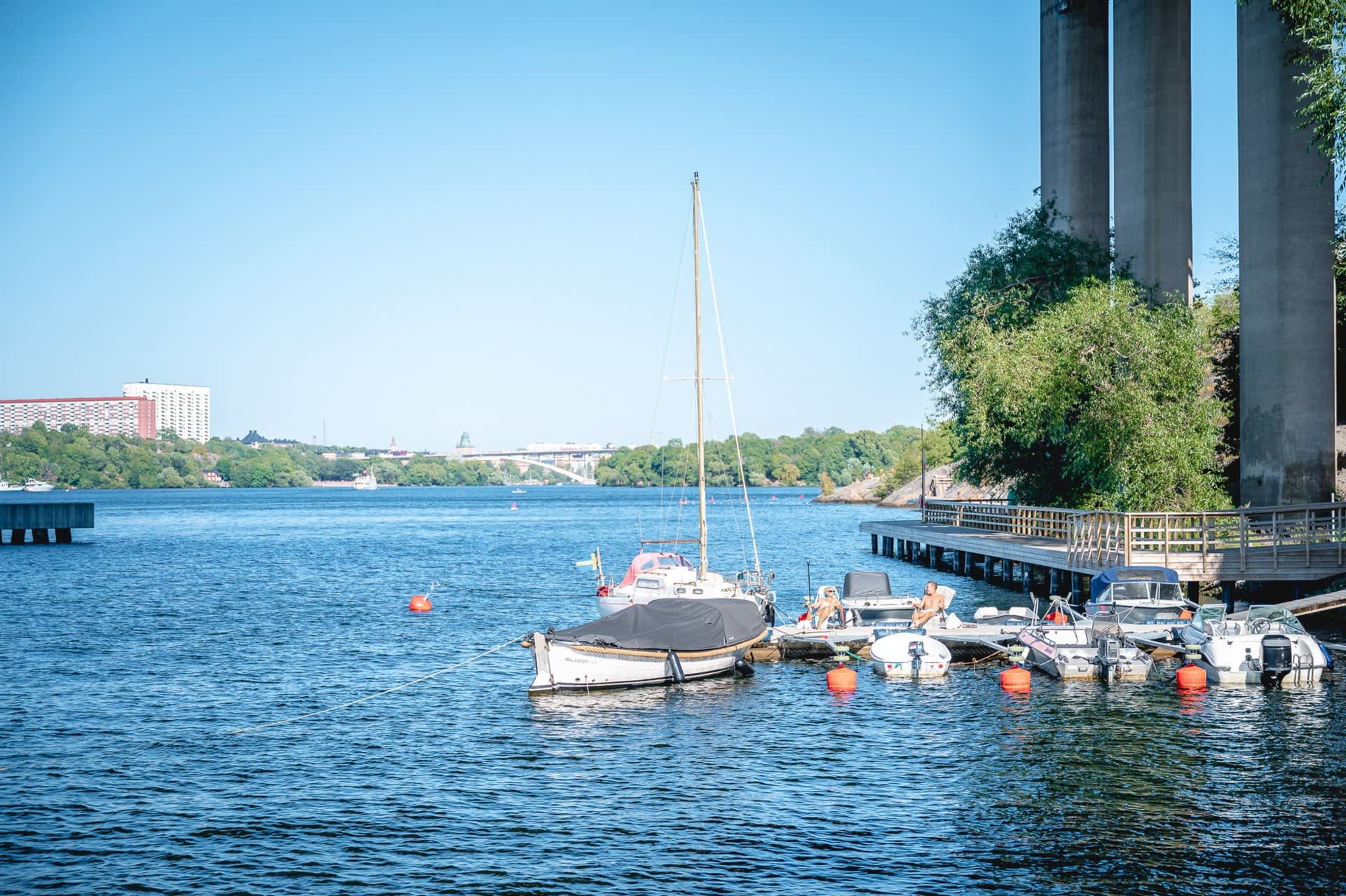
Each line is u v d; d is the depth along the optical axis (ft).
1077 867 59.11
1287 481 156.15
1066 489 193.26
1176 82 207.31
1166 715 88.84
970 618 135.44
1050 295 188.65
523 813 68.80
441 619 157.28
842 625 121.39
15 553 284.82
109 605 172.24
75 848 63.62
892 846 62.54
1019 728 85.71
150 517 540.52
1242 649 99.60
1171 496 164.45
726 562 247.09
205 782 75.77
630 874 59.41
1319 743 80.02
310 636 140.15
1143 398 160.04
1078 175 224.33
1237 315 209.97
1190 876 57.77
